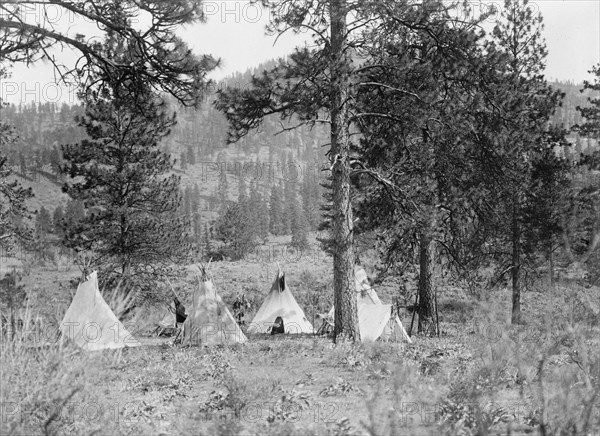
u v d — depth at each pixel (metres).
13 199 26.52
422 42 19.95
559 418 5.48
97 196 31.67
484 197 20.42
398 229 20.67
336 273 17.22
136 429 7.14
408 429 6.27
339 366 12.18
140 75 13.38
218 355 14.36
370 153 20.53
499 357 7.09
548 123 30.59
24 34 11.98
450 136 18.70
